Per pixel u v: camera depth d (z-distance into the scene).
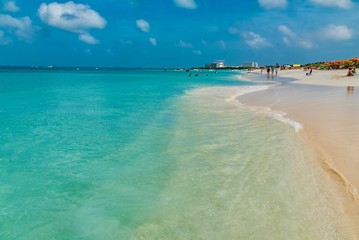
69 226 4.47
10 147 8.24
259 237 4.07
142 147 8.16
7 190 5.61
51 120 12.07
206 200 5.13
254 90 27.78
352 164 6.47
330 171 6.20
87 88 30.47
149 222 4.52
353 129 9.44
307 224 4.34
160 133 9.74
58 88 30.09
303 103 16.45
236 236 4.10
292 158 7.13
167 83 42.12
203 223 4.44
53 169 6.62
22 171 6.51
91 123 11.43
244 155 7.41
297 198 5.12
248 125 11.01
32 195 5.42
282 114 13.23
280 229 4.23
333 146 7.80
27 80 45.62
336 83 34.22
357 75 45.28
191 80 52.66
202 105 16.92
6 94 23.00
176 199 5.19
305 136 9.12
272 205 4.91
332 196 5.16
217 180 5.93
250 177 6.05
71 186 5.76
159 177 6.12
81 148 8.13
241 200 5.09
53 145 8.42
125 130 10.20
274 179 5.93
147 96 22.20
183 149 7.96
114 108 15.55
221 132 9.87
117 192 5.50
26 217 4.71
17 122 11.62
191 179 6.00
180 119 12.30
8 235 4.24
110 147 8.20
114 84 38.34
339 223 4.35
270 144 8.35
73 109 15.12
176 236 4.15
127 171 6.46
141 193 5.44
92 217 4.70
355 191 5.26
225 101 18.98
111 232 4.31
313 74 64.81
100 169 6.59
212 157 7.29
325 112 12.86
